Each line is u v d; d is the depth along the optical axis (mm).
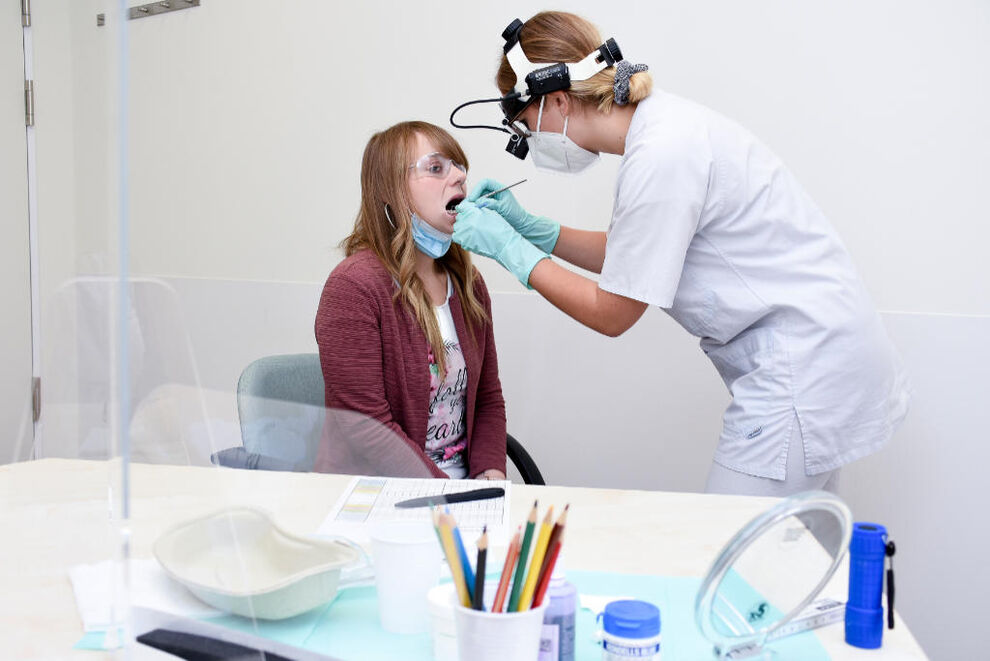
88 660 783
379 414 1659
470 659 682
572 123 1686
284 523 891
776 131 2252
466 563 699
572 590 802
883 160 2193
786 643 870
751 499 1307
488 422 1870
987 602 2211
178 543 779
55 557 914
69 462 902
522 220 2049
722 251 1655
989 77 2113
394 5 2469
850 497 2266
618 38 2312
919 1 2137
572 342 2420
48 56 2348
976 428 2188
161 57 2713
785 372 1640
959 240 2168
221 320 2709
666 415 2387
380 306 1696
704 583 770
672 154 1548
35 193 2377
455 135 2463
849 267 1693
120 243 629
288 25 2572
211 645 767
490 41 2406
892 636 893
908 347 2211
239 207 2684
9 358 2373
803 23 2207
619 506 1263
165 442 778
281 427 981
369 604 913
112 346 706
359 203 2566
